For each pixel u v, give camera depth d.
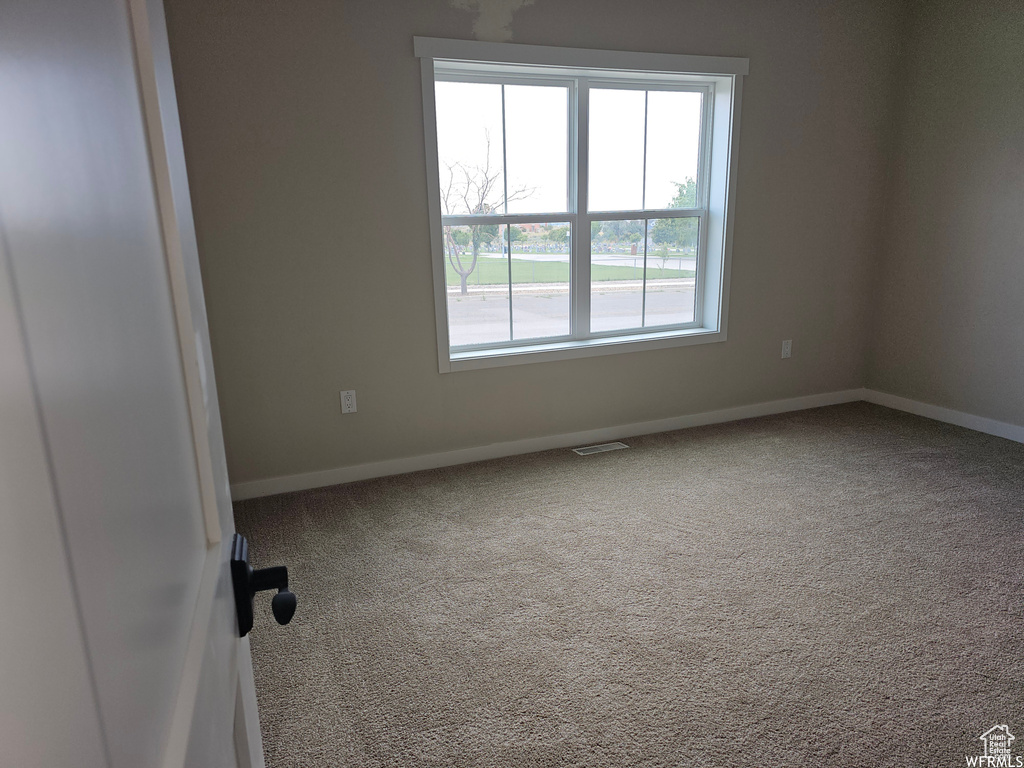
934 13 3.70
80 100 0.30
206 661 0.48
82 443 0.25
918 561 2.41
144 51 0.49
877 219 4.14
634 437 3.80
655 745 1.62
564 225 3.52
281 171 2.87
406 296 3.19
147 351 0.40
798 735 1.64
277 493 3.16
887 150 4.04
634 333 3.82
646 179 3.64
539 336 3.62
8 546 0.18
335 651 2.00
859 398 4.41
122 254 0.36
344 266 3.05
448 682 1.86
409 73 2.96
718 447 3.60
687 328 3.96
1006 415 3.65
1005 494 2.94
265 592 2.31
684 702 1.75
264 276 2.94
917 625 2.05
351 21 2.83
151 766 0.32
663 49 3.35
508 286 3.49
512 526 2.76
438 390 3.35
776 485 3.09
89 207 0.30
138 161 0.44
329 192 2.95
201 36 2.65
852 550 2.49
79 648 0.23
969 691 1.77
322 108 2.87
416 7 2.91
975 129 3.59
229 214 2.83
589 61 3.21
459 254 3.35
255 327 2.97
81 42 0.31
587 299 3.64
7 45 0.20
